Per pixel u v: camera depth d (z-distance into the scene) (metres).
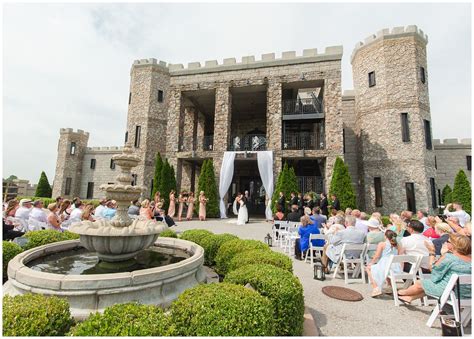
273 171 14.53
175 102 16.91
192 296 2.27
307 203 11.10
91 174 30.03
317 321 3.20
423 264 3.96
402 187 14.38
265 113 21.03
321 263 5.06
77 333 1.75
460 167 19.34
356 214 6.86
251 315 2.05
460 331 2.65
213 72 16.47
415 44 15.00
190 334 1.96
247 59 16.09
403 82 14.92
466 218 7.14
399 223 5.77
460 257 3.12
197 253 3.91
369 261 4.93
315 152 14.19
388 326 3.10
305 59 14.93
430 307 3.67
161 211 9.44
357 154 17.41
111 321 1.84
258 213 19.16
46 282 2.55
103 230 3.41
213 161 15.70
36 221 6.32
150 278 2.82
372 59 16.11
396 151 14.69
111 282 2.61
